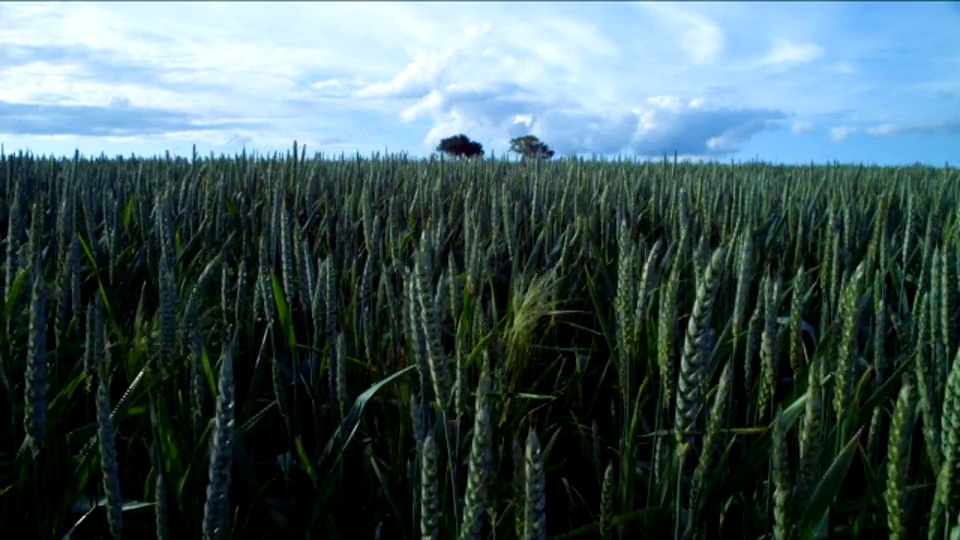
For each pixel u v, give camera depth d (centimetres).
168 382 260
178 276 406
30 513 251
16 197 376
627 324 228
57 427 262
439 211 567
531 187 823
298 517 272
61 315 313
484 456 135
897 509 140
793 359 226
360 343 337
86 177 770
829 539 207
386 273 345
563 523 293
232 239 584
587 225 476
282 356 355
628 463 224
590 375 376
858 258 500
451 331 354
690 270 427
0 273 383
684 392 172
